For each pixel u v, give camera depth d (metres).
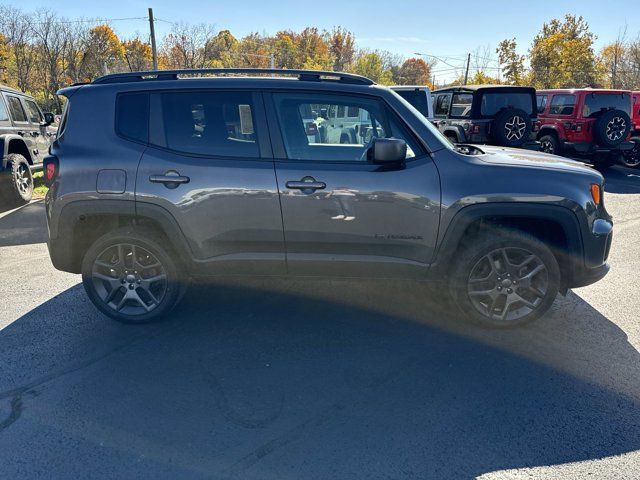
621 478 2.29
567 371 3.16
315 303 4.18
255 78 3.54
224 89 3.52
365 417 2.71
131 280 3.70
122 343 3.51
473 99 10.70
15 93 8.80
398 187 3.39
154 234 3.62
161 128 3.52
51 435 2.56
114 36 42.12
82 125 3.56
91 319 3.88
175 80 3.56
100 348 3.44
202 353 3.38
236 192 3.42
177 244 3.53
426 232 3.45
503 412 2.75
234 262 3.57
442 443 2.51
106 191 3.47
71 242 3.61
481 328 3.73
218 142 3.49
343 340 3.56
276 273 3.62
